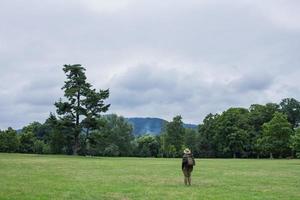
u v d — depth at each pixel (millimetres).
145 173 41031
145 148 149875
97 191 24547
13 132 131375
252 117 146000
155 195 23203
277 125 115438
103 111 97062
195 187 28109
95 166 52656
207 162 79625
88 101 95125
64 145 106812
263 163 74938
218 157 144750
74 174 37688
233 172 45781
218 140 140625
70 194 22828
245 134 136625
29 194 22234
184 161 29672
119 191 24828
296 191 26422
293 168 55594
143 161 75625
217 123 140500
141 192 24516
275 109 148375
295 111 156000
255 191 26188
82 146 99438
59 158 77312
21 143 134500
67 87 96062
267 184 31047
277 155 129875
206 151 146750
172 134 152250
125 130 152250
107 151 139625
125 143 150750
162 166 55688
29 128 149875
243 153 138250
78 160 70375
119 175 37719
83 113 95625
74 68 95000
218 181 33344
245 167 58000
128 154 150625
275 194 24656
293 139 80062
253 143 136750
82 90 95375
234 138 135875
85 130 98062
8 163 53469
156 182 31266
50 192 23438
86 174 38125
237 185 30062
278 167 58531
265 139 117375
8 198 20375
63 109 95562
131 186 27875
